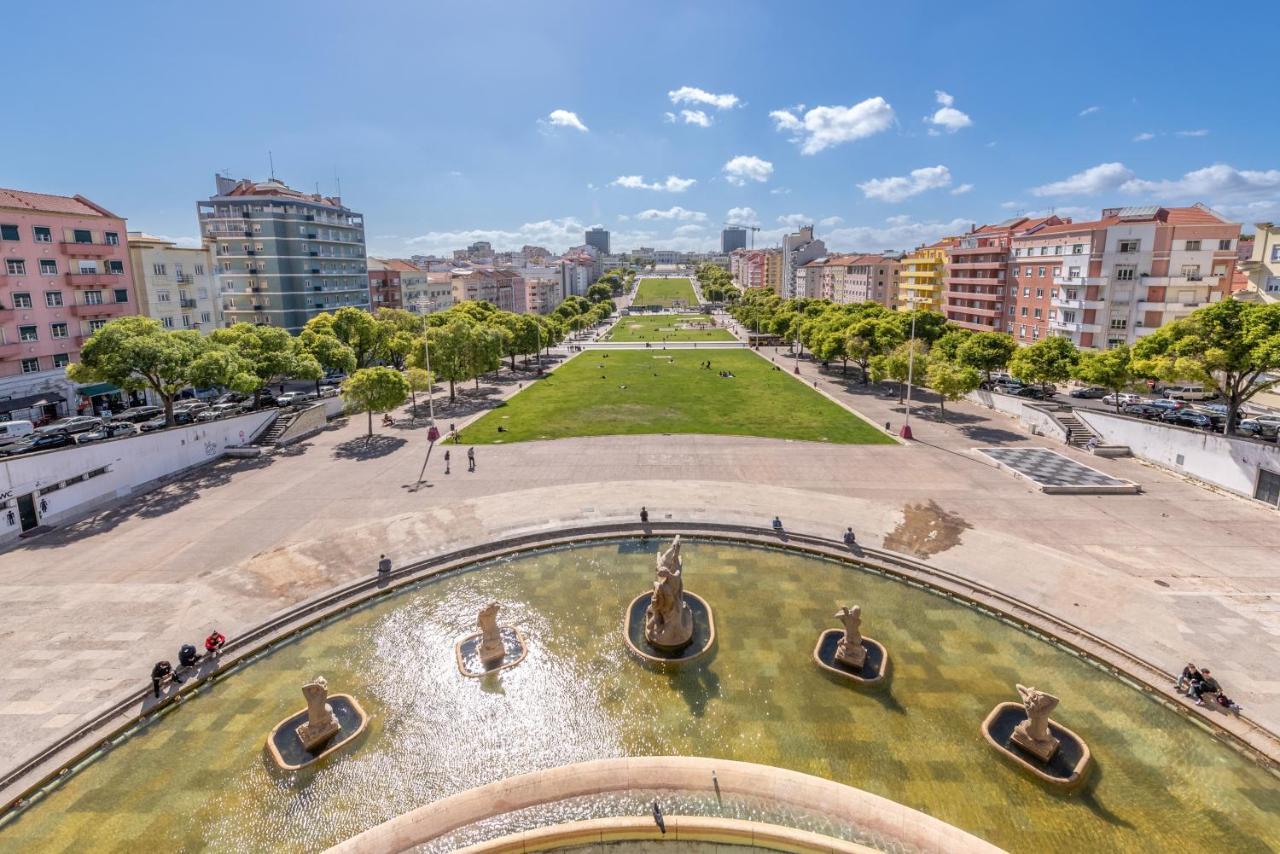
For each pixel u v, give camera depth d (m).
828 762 21.36
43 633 29.05
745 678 25.73
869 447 58.56
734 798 19.52
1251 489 43.94
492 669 26.48
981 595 31.83
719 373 104.81
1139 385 75.69
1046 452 55.94
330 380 95.94
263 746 22.58
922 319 91.38
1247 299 77.19
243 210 117.25
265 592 32.69
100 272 74.62
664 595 26.95
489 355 85.44
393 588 33.09
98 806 20.08
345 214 134.12
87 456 44.78
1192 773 20.84
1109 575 33.06
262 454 58.38
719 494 45.72
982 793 20.08
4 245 64.12
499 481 49.56
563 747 22.28
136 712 23.98
